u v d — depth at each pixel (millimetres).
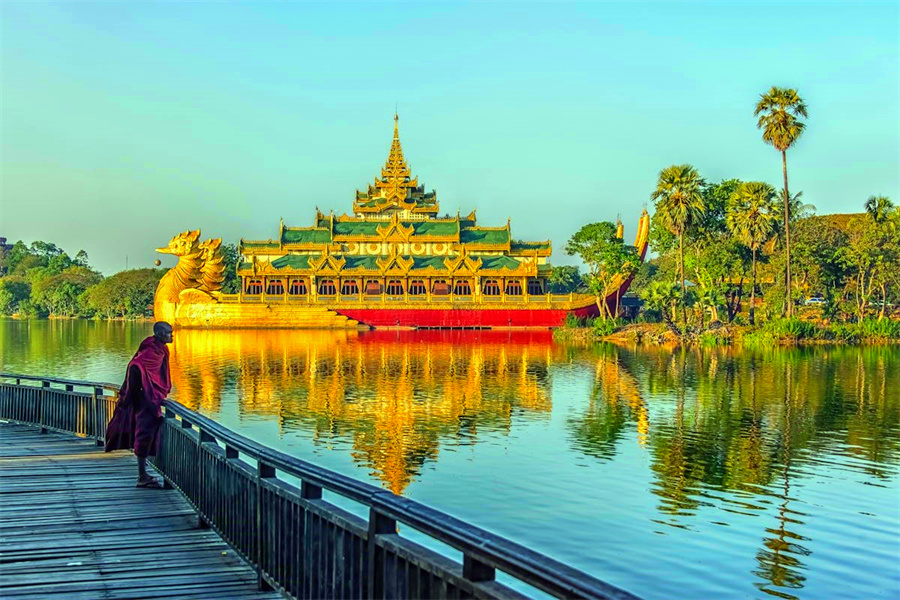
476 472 30906
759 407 47094
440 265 150625
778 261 121125
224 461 13352
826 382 58531
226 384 59688
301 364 74938
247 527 12297
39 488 17766
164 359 18141
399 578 8016
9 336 125125
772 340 97062
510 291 150000
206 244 139625
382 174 173750
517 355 85000
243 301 137875
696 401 49781
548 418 43719
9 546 13578
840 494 27656
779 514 25297
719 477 29953
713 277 123312
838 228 132625
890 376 62000
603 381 60781
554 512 25500
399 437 38219
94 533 14383
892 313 126750
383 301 140000
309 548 10117
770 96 100625
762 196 115125
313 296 139750
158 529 14648
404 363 76000
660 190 112125
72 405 24672
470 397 52344
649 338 105375
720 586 19625
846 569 20641
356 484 8875
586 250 140875
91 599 11156
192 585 11789
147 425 17609
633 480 29594
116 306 196500
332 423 42406
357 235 153750
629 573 20438
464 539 6836
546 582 5930
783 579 19953
